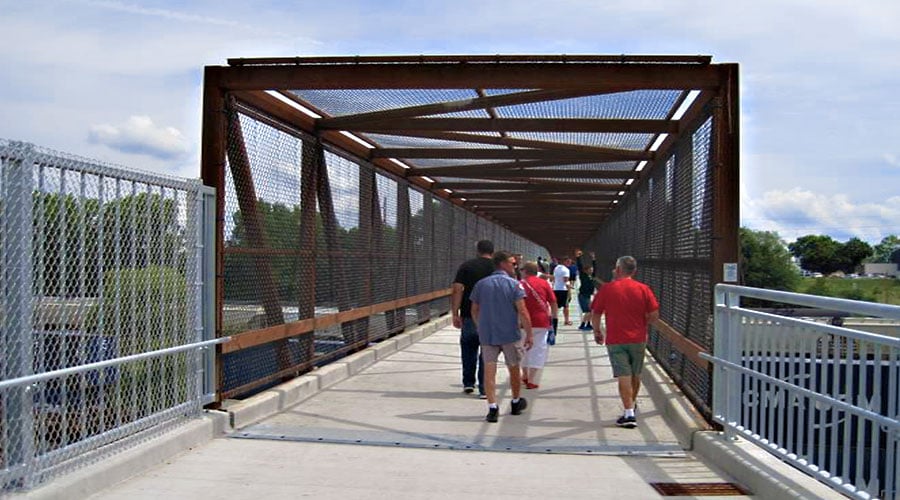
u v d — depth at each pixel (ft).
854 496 14.71
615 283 26.99
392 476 19.83
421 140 40.24
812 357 16.99
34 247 16.42
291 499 17.61
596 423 27.14
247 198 27.20
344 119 33.45
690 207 30.19
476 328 30.09
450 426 26.21
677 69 25.16
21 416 15.88
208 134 25.11
